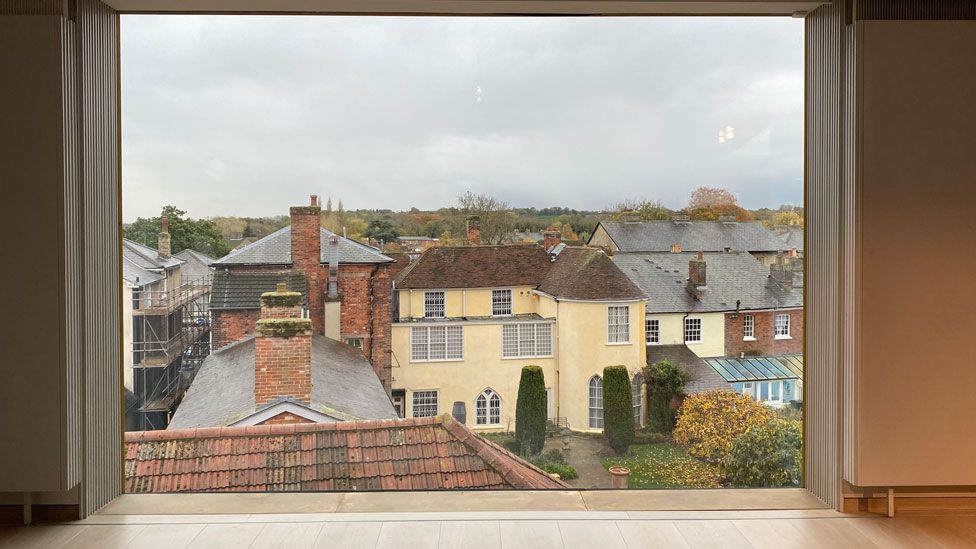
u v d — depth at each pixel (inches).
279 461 167.5
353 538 123.2
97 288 137.9
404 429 171.5
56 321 126.6
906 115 129.6
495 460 171.5
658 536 124.4
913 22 128.9
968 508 136.8
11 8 127.1
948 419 131.3
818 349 143.8
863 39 129.0
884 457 131.2
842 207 134.7
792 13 145.3
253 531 126.6
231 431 166.6
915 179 130.2
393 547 118.9
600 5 142.9
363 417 169.9
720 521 132.3
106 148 141.0
